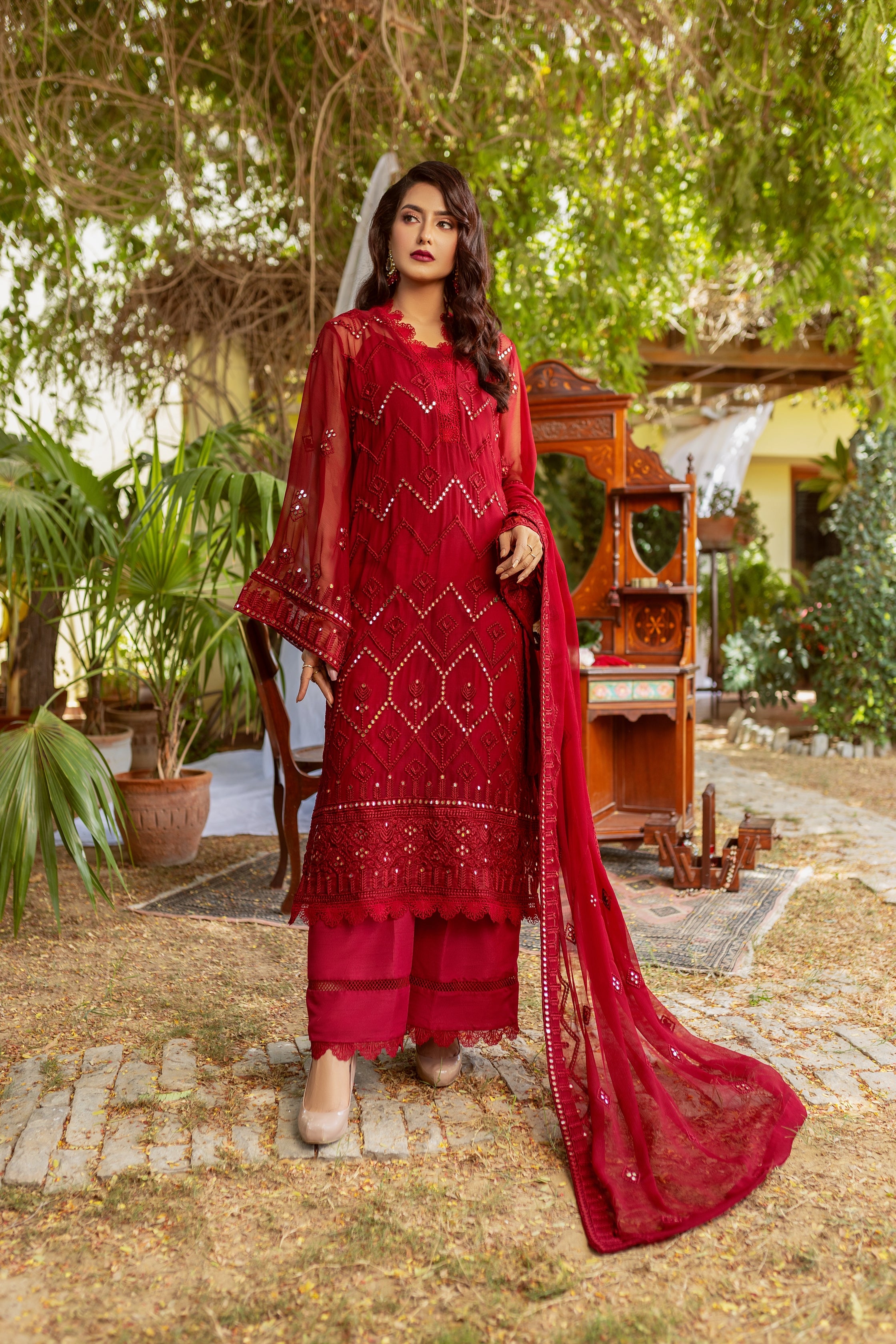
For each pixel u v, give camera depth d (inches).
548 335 236.1
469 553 78.4
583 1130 73.5
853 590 287.4
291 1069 86.5
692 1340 54.6
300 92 221.1
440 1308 57.2
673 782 171.2
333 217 237.9
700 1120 77.4
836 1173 71.2
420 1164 72.4
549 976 76.6
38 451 149.7
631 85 204.7
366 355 78.3
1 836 108.3
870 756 281.9
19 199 235.6
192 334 259.0
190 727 256.2
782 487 512.1
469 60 202.4
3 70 184.7
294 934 125.0
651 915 132.5
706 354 341.4
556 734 80.4
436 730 78.2
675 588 168.4
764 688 322.0
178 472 157.6
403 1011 79.1
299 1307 57.3
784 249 230.4
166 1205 66.7
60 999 103.0
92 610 154.3
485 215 222.5
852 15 177.5
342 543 77.5
